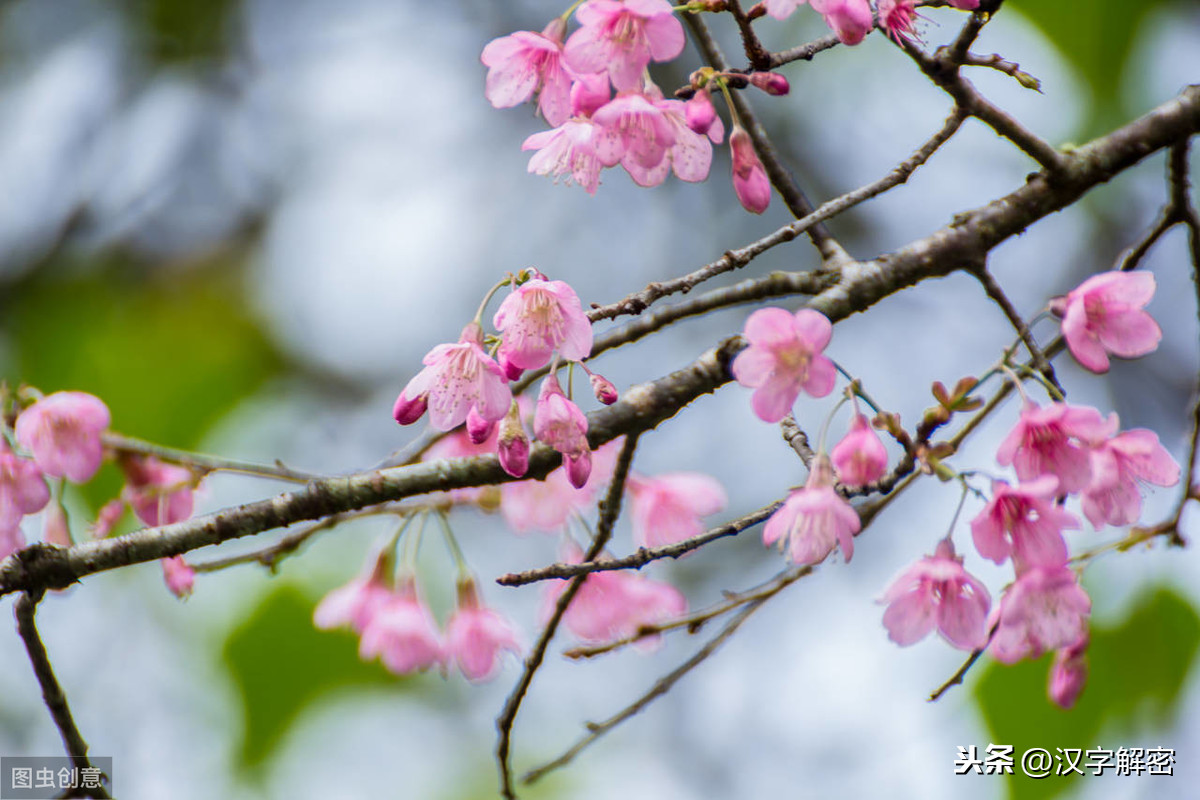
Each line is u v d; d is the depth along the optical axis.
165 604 6.82
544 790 7.18
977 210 3.73
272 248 8.78
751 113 3.75
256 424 7.85
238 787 6.48
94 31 8.71
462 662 4.58
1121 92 6.10
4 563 3.45
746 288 3.60
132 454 4.32
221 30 8.89
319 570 6.49
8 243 8.27
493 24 9.12
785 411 3.05
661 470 8.08
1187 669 4.72
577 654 3.98
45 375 7.59
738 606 4.20
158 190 8.70
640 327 3.55
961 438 3.97
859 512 4.02
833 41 3.24
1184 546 4.22
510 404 3.13
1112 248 7.61
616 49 3.15
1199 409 4.17
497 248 8.78
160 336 7.93
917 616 3.26
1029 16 6.05
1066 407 3.00
